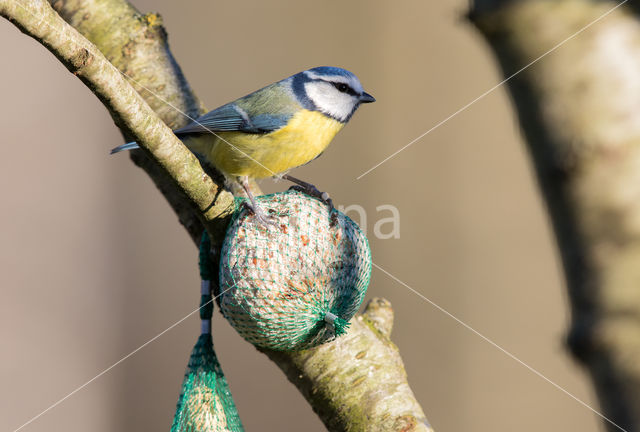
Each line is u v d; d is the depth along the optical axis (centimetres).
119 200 1239
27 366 1130
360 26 1289
